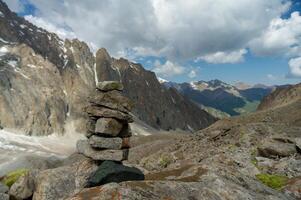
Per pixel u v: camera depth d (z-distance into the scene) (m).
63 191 21.39
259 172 26.12
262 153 31.11
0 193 24.11
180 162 34.78
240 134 44.62
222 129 53.44
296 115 67.44
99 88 20.39
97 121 20.00
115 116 19.83
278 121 66.50
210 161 30.19
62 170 22.78
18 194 24.19
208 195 14.08
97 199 11.96
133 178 17.89
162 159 40.34
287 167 25.78
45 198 21.06
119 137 20.19
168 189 13.66
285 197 17.23
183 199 13.37
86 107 20.58
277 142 32.16
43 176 22.50
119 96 20.22
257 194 15.57
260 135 41.88
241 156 31.81
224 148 39.19
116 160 19.59
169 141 75.88
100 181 17.62
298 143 29.81
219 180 15.60
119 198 12.10
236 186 15.54
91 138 20.03
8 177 29.66
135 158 68.12
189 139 57.62
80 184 19.75
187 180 15.91
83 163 20.70
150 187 13.27
